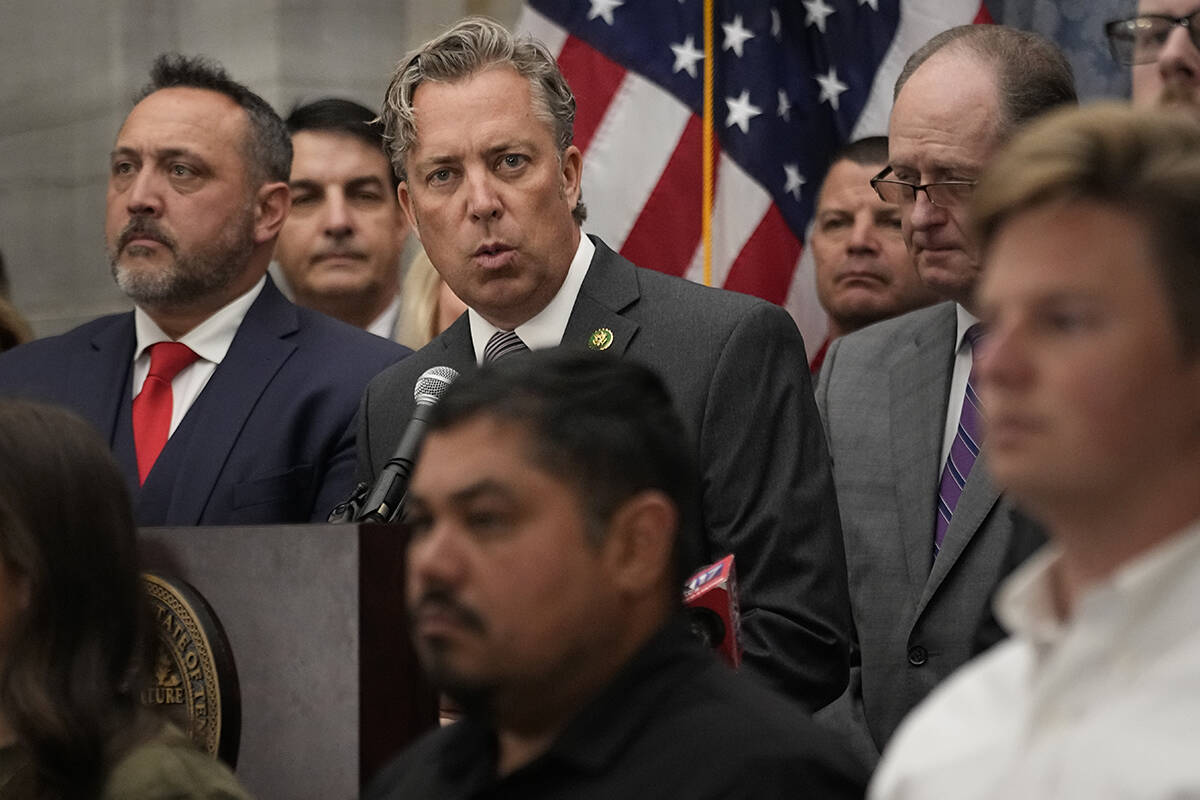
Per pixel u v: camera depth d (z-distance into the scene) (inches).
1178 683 64.2
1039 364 67.2
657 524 97.0
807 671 156.6
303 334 208.1
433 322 255.4
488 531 93.2
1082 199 67.6
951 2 294.4
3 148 338.0
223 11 319.9
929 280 171.3
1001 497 168.7
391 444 177.3
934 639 169.8
